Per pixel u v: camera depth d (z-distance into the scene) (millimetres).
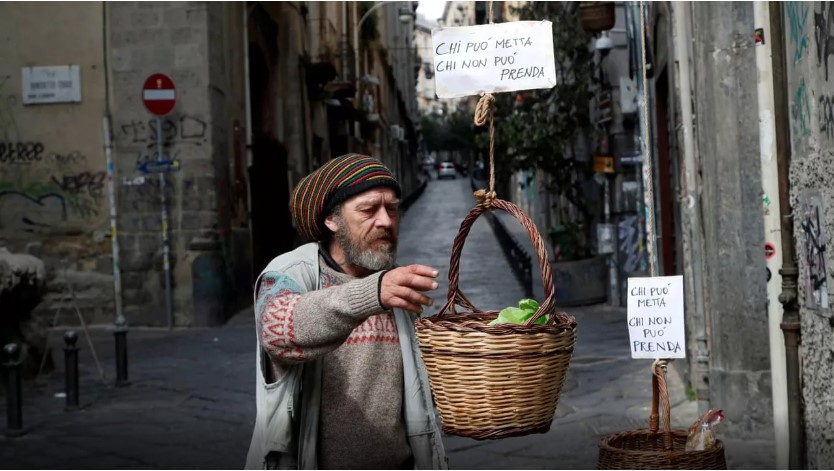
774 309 4902
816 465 4355
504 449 6426
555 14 16078
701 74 6480
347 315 2217
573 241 16828
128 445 6754
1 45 14312
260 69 20469
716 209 6430
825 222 3924
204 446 6734
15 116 14312
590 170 16453
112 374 9852
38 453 6520
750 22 6215
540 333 2264
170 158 14273
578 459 6078
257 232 19328
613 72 14875
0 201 14312
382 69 48031
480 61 2490
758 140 6281
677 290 2744
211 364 10414
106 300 14242
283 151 20781
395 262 2592
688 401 7633
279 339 2287
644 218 13766
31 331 9461
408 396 2635
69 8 14297
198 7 14320
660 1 8883
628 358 10062
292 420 2533
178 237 14258
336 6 29891
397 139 53969
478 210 2518
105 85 14328
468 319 2605
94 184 14312
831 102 3713
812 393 4410
